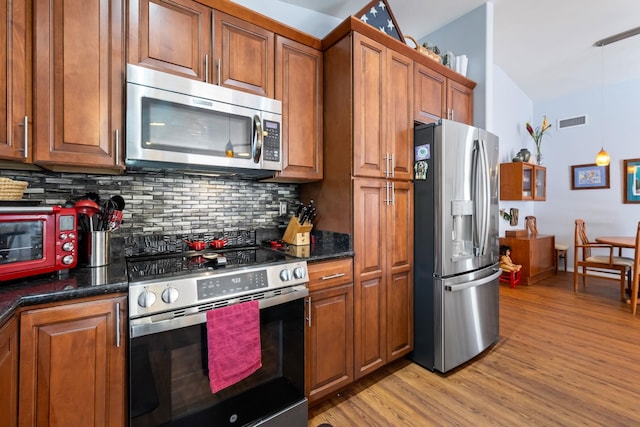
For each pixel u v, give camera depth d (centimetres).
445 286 204
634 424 159
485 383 196
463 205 215
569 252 516
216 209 196
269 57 177
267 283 141
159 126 138
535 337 266
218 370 124
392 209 206
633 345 250
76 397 102
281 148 180
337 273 174
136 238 167
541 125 543
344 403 177
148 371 112
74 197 153
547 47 387
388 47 203
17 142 113
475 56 270
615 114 467
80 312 103
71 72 123
